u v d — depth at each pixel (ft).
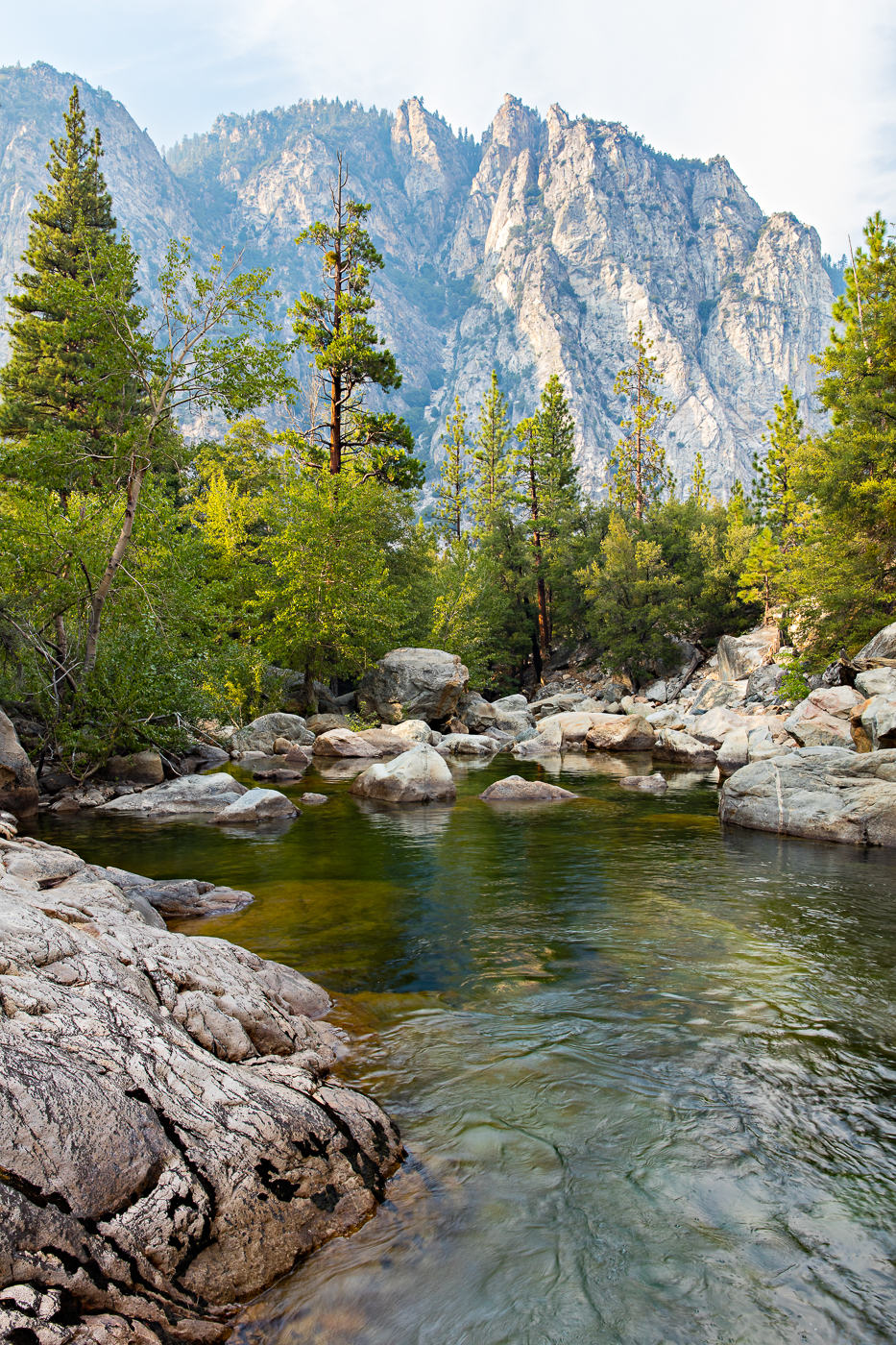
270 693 85.92
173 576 54.60
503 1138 11.41
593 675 164.66
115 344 50.98
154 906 21.98
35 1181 7.55
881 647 66.33
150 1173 8.39
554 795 47.29
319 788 51.85
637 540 152.66
